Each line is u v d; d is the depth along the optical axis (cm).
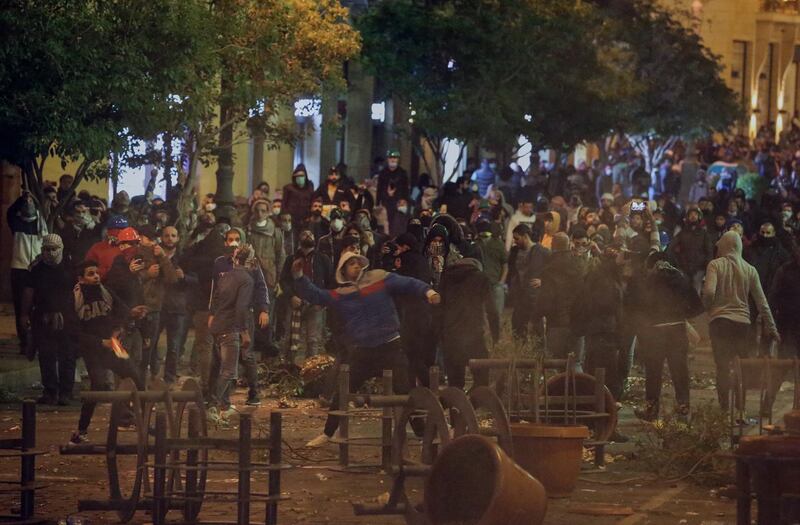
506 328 2714
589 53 5762
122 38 2953
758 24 11356
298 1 3766
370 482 1780
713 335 2344
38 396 2527
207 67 3159
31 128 2869
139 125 3005
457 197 4416
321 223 3694
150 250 2509
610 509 1628
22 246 3059
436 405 1483
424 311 2161
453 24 5403
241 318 2234
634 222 3089
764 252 3244
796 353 2764
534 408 1772
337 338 2217
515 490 1349
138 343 2462
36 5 2833
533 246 2983
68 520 1478
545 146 5962
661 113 7162
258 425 2219
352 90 5919
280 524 1538
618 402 2273
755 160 8062
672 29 7162
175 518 1539
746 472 1400
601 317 2211
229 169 3553
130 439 2042
